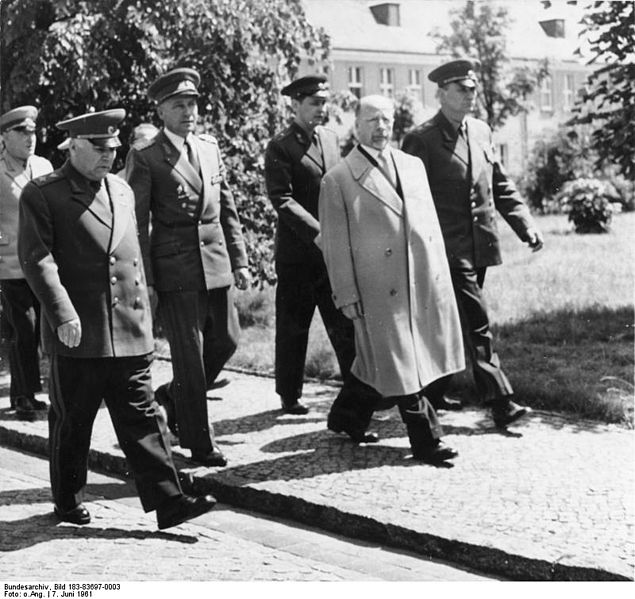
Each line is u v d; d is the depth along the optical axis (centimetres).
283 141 671
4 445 703
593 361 817
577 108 954
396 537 489
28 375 737
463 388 739
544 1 935
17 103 1036
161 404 656
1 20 1017
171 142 605
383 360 580
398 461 593
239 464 596
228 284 620
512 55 2414
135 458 511
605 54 912
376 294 584
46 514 542
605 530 473
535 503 513
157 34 1067
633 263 1429
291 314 705
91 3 1034
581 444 618
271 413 722
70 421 514
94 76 1018
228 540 501
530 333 937
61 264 504
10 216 734
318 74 676
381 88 2669
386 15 2705
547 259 1523
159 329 1037
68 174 507
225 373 875
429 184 653
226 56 1088
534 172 2784
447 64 648
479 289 660
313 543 500
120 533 511
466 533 473
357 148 598
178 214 599
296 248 690
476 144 665
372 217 588
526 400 716
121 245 513
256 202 1104
